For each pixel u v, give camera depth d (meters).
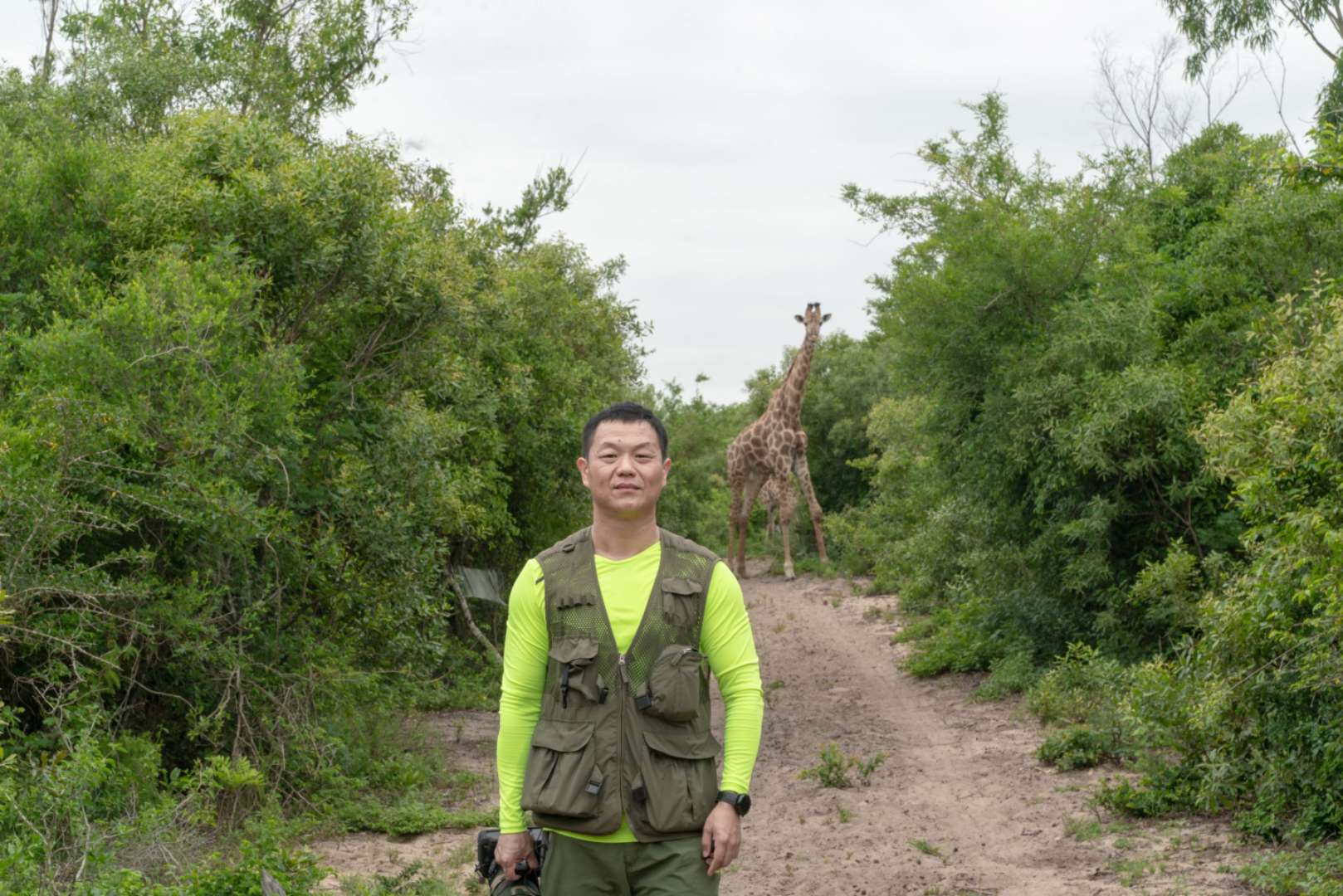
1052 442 12.80
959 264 13.96
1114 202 13.57
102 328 7.54
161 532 7.84
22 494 6.59
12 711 6.29
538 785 3.09
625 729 3.09
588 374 17.64
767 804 8.87
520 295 16.28
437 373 10.66
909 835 7.71
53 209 9.18
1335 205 11.57
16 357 7.99
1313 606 6.43
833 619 19.73
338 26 15.76
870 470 32.06
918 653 15.27
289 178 8.95
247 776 6.79
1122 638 12.13
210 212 8.82
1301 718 6.80
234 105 14.76
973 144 15.26
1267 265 12.32
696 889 3.05
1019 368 13.12
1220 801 7.38
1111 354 12.44
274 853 5.59
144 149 10.28
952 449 14.82
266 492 8.70
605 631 3.13
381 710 9.66
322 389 9.67
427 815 7.99
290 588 8.70
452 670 13.93
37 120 11.02
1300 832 6.57
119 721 7.61
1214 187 15.72
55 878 5.27
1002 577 14.20
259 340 8.59
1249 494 6.73
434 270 9.96
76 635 6.77
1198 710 7.09
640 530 3.22
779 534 32.69
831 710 12.92
